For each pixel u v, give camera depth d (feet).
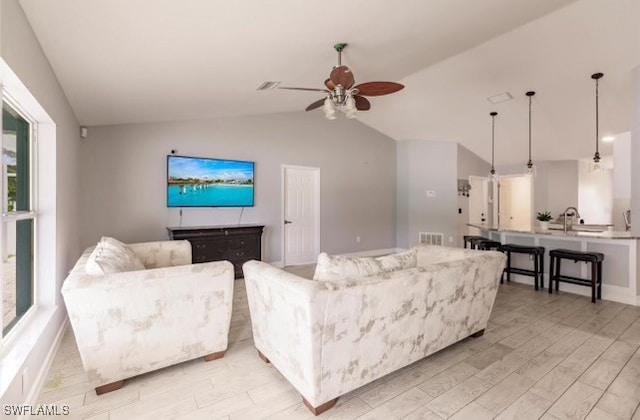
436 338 7.39
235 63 9.02
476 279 8.11
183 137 15.16
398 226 23.84
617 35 10.14
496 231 16.22
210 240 14.35
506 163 24.16
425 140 22.84
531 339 8.78
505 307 11.45
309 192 19.63
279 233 18.28
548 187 22.40
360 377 6.07
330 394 5.72
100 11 5.44
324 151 19.98
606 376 6.92
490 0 7.65
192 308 7.02
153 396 6.20
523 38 10.89
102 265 6.39
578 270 13.41
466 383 6.68
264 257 17.80
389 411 5.79
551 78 13.12
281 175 18.26
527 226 23.73
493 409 5.83
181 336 6.97
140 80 9.04
